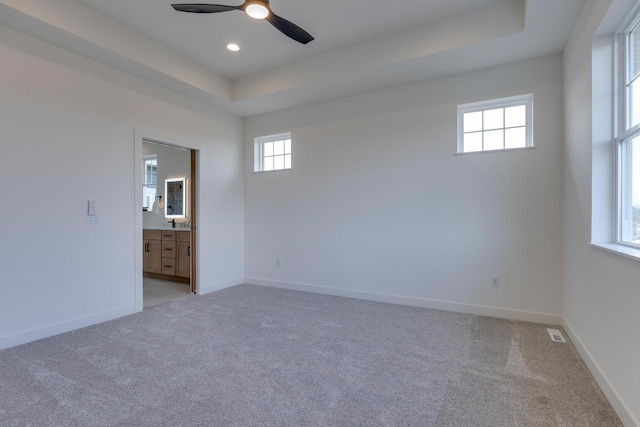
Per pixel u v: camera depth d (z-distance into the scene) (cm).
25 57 262
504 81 317
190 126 405
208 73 386
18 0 231
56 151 281
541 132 302
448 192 344
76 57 294
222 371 212
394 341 262
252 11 226
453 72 334
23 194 260
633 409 150
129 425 158
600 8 197
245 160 488
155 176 601
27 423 159
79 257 296
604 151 210
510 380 200
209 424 159
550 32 262
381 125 380
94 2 263
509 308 316
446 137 345
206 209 430
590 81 217
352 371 212
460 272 338
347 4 269
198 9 226
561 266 295
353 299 392
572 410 170
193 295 414
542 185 302
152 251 526
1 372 210
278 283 459
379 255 382
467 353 238
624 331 161
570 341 259
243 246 489
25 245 261
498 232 321
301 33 253
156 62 326
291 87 372
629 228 195
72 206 292
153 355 236
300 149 439
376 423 160
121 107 330
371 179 387
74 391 188
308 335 275
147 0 260
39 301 269
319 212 424
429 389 190
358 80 354
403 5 271
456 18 286
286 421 161
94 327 296
